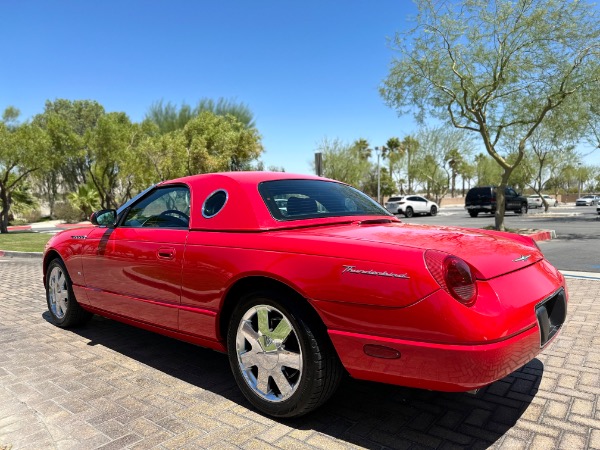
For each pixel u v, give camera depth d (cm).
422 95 1434
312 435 285
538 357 404
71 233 498
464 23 1303
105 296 439
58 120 2375
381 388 352
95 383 370
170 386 363
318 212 352
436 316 240
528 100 1393
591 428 286
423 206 3422
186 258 347
